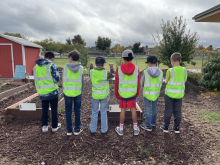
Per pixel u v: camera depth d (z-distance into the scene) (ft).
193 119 13.29
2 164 7.98
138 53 219.61
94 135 10.76
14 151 9.00
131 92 9.91
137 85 10.03
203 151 9.10
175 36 26.84
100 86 10.16
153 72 10.09
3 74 33.73
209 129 11.55
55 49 168.55
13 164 8.01
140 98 19.44
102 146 9.56
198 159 8.46
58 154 8.83
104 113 10.69
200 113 14.51
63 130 11.39
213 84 21.22
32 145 9.59
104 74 10.03
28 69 35.68
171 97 10.21
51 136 10.59
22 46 33.19
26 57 34.65
